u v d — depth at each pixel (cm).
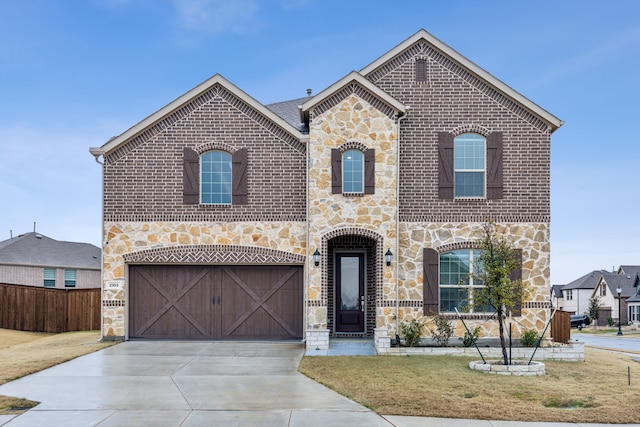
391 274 1684
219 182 1786
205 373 1292
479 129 1752
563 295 7969
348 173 1720
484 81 1764
